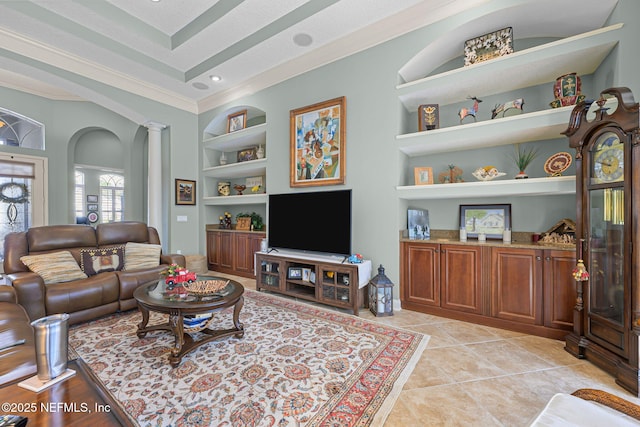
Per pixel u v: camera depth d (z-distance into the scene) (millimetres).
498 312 2588
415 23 2924
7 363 1240
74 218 6180
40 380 1081
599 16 2420
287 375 1797
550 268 2375
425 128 3018
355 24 3082
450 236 3270
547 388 1683
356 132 3355
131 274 2949
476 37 2777
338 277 3111
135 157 6508
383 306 2879
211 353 2082
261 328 2551
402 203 3188
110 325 2604
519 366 1931
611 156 1906
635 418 923
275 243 3797
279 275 3564
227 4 3012
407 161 3453
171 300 2020
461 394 1623
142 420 1391
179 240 4977
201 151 5258
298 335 2404
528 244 2566
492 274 2619
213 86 4543
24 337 1537
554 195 2752
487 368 1904
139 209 6598
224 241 4992
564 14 2449
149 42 3533
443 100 3188
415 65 3125
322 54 3539
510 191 2562
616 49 2135
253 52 3586
